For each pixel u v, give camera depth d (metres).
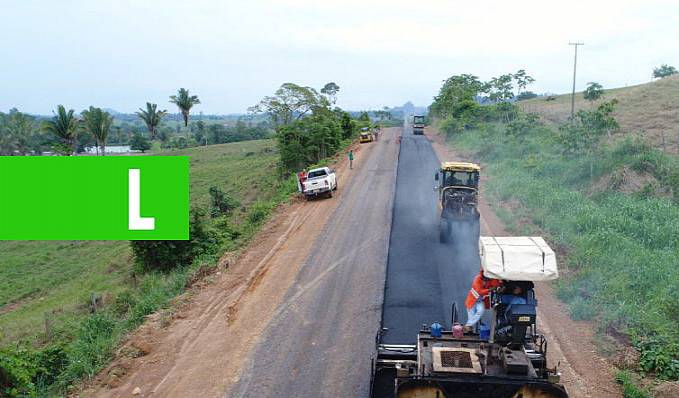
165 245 23.97
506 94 71.62
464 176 19.67
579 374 10.20
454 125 61.06
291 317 14.03
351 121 70.25
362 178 36.16
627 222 18.36
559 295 14.08
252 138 128.88
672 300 12.30
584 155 28.75
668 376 9.88
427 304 13.91
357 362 11.27
